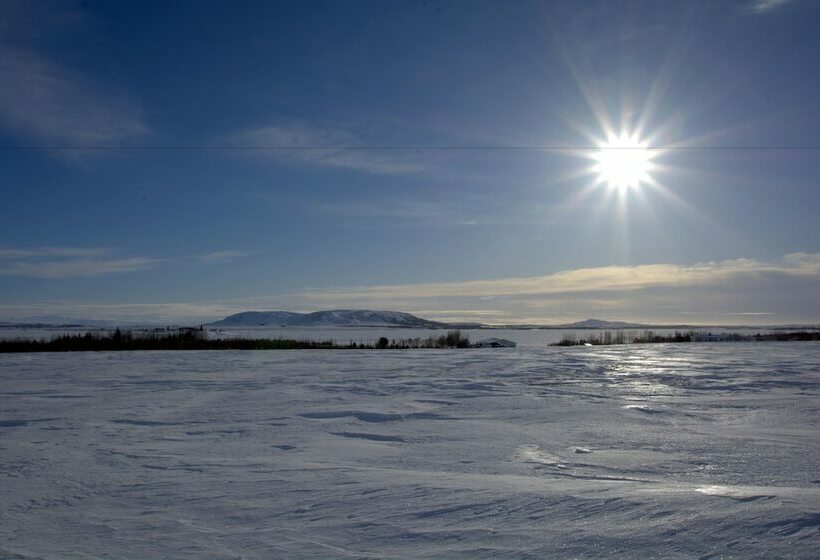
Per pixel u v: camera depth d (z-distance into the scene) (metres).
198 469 5.77
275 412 9.89
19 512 4.45
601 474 5.63
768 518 3.47
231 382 15.09
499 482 4.90
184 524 4.07
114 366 20.92
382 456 6.45
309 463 6.01
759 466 5.99
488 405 10.69
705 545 3.18
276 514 4.23
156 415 9.61
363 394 12.47
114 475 5.57
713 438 7.52
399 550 3.42
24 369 19.61
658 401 11.20
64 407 10.57
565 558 3.17
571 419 9.10
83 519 4.25
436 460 6.25
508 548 3.35
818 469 5.88
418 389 13.38
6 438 7.60
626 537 3.37
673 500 3.95
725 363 20.70
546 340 68.69
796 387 13.54
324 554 3.41
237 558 3.40
